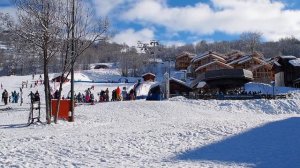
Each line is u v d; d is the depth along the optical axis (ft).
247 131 62.69
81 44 88.53
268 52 545.03
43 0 82.74
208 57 332.19
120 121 90.94
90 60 527.81
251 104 124.57
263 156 45.16
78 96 160.66
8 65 460.96
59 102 86.69
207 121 77.10
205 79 185.06
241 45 574.15
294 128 64.95
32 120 83.10
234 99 142.20
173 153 47.93
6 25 84.02
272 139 55.83
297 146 50.29
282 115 106.73
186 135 60.54
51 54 84.69
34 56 92.43
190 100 132.16
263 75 284.00
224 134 60.70
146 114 104.47
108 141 56.24
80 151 48.67
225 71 180.55
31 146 52.24
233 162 42.39
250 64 303.27
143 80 366.22
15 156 44.68
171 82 183.11
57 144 53.83
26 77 335.88
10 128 77.20
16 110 121.29
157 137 59.41
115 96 156.04
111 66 536.01
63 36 85.46
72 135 63.77
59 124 82.07
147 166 39.96
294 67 217.97
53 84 255.70
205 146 52.44
